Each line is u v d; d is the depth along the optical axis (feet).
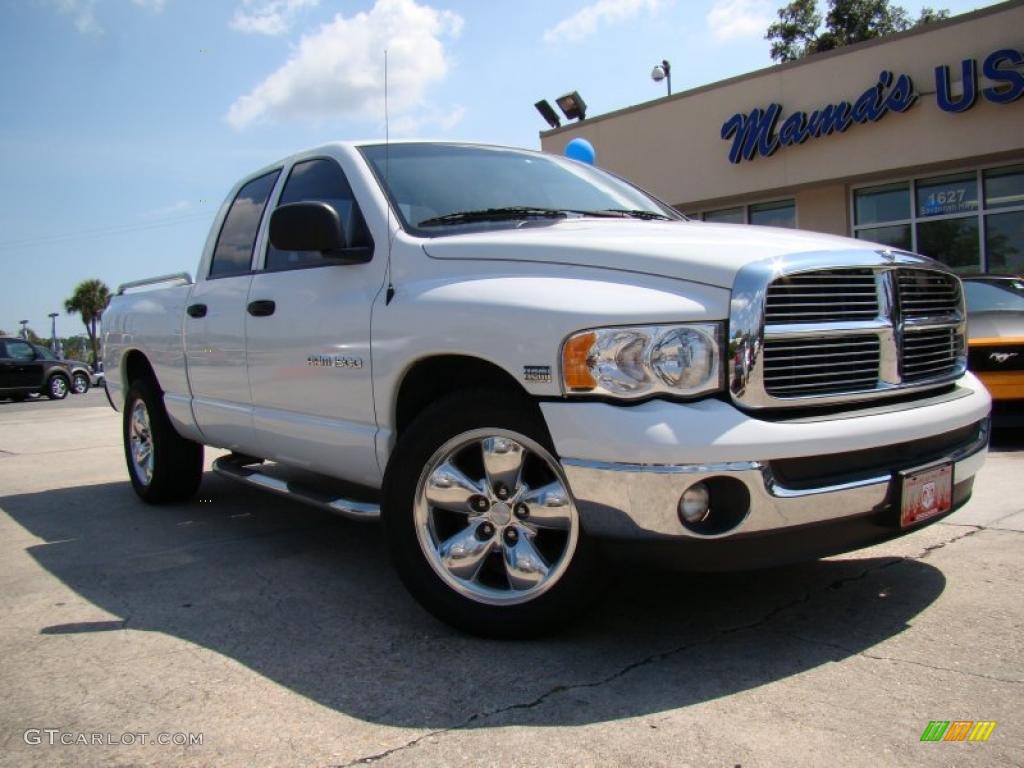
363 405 11.25
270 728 7.89
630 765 7.04
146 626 10.73
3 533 16.24
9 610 11.48
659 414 8.30
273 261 13.71
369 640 10.02
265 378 13.37
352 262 11.64
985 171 43.50
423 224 11.41
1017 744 7.23
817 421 8.67
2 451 29.55
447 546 9.95
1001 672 8.60
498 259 10.03
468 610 9.77
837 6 88.22
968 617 10.09
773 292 8.63
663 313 8.49
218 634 10.37
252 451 14.61
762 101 48.70
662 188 53.78
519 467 9.52
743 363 8.41
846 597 10.92
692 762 7.06
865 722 7.65
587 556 9.15
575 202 12.94
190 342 15.66
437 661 9.29
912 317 10.06
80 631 10.59
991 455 20.74
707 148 51.47
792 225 50.80
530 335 8.99
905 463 9.29
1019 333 21.66
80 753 7.50
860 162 45.16
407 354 10.35
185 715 8.20
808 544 8.68
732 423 8.25
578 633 9.93
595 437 8.46
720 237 9.88
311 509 17.72
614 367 8.48
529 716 7.95
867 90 44.27
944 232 45.14
